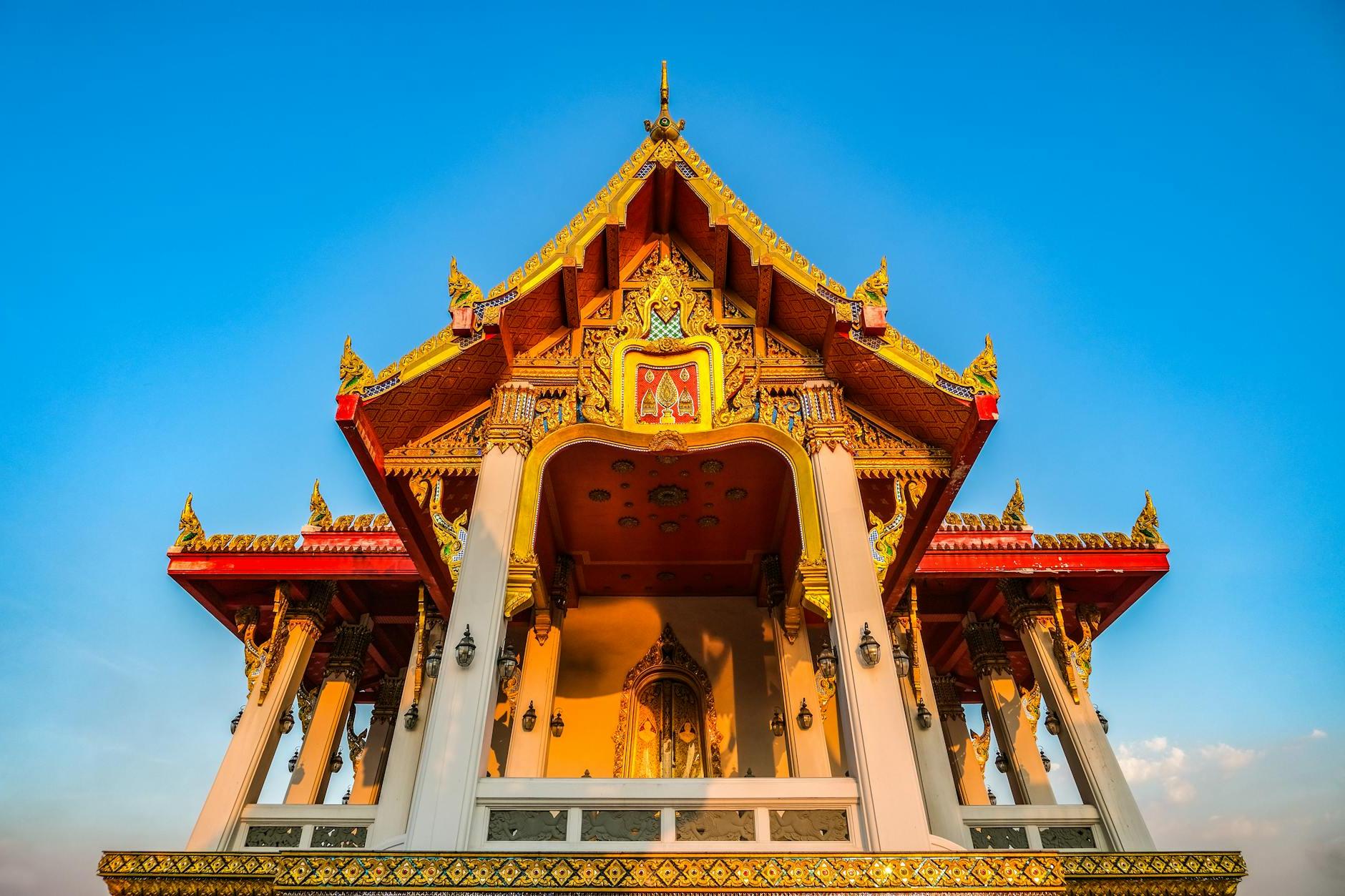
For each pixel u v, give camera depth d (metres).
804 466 12.13
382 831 13.32
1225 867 11.62
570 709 16.47
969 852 8.66
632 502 14.80
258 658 15.81
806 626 15.77
